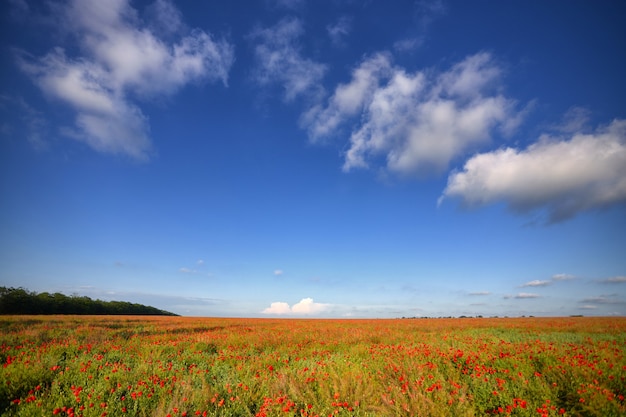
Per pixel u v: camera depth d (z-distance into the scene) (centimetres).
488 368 849
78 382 797
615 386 719
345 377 795
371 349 1285
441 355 1030
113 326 2420
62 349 1259
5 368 809
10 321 2434
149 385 770
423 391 696
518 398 646
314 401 679
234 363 1124
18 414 604
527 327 2352
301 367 1016
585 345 1288
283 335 1877
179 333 2017
